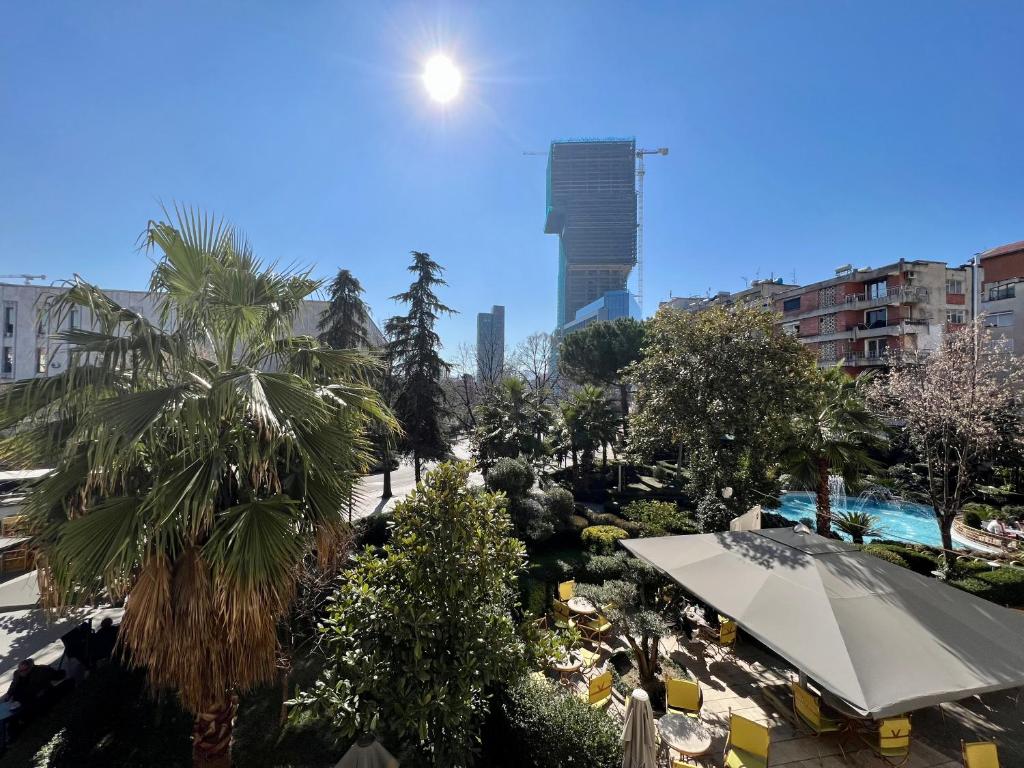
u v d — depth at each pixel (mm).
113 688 7082
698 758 6211
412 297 19797
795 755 6238
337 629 5828
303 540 4883
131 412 4066
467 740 5551
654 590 10031
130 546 4117
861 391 15391
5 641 9523
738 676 8133
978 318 14531
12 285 28812
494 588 6312
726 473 13000
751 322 12266
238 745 6750
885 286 33750
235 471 4871
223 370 5391
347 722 5016
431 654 5613
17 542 5008
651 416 13430
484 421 21734
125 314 4727
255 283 5480
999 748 6328
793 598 5984
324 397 5305
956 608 5762
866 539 17359
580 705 5633
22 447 4523
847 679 4586
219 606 4344
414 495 6305
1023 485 19969
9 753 6473
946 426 13844
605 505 21078
